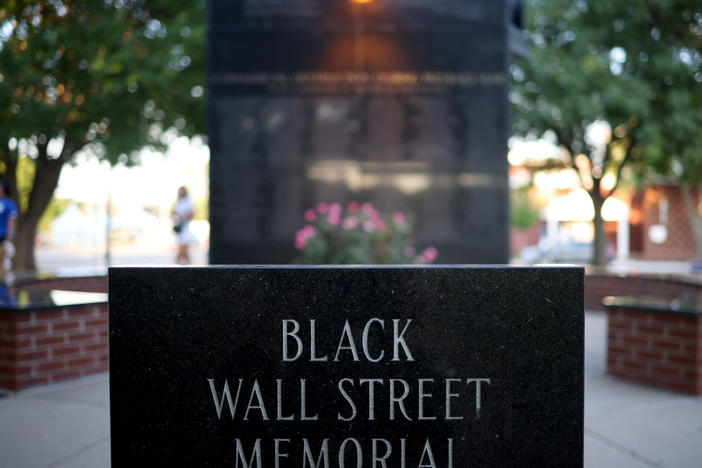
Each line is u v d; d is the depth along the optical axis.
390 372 2.33
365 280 2.32
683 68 14.92
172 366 2.30
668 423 4.15
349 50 9.05
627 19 15.25
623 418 4.26
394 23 9.02
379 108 9.05
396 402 2.33
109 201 21.39
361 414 2.33
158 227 40.84
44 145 13.40
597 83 15.05
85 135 12.14
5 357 4.87
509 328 2.33
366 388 2.33
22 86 11.05
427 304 2.33
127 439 2.30
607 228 31.34
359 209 9.04
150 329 2.30
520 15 9.78
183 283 2.30
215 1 9.05
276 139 9.06
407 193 9.04
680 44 15.80
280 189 9.05
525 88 15.48
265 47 9.04
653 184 23.45
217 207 9.05
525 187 20.77
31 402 4.60
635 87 14.75
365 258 6.95
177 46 12.46
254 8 9.01
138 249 35.38
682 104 14.99
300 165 9.05
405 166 9.05
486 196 9.03
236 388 2.31
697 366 4.82
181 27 12.36
